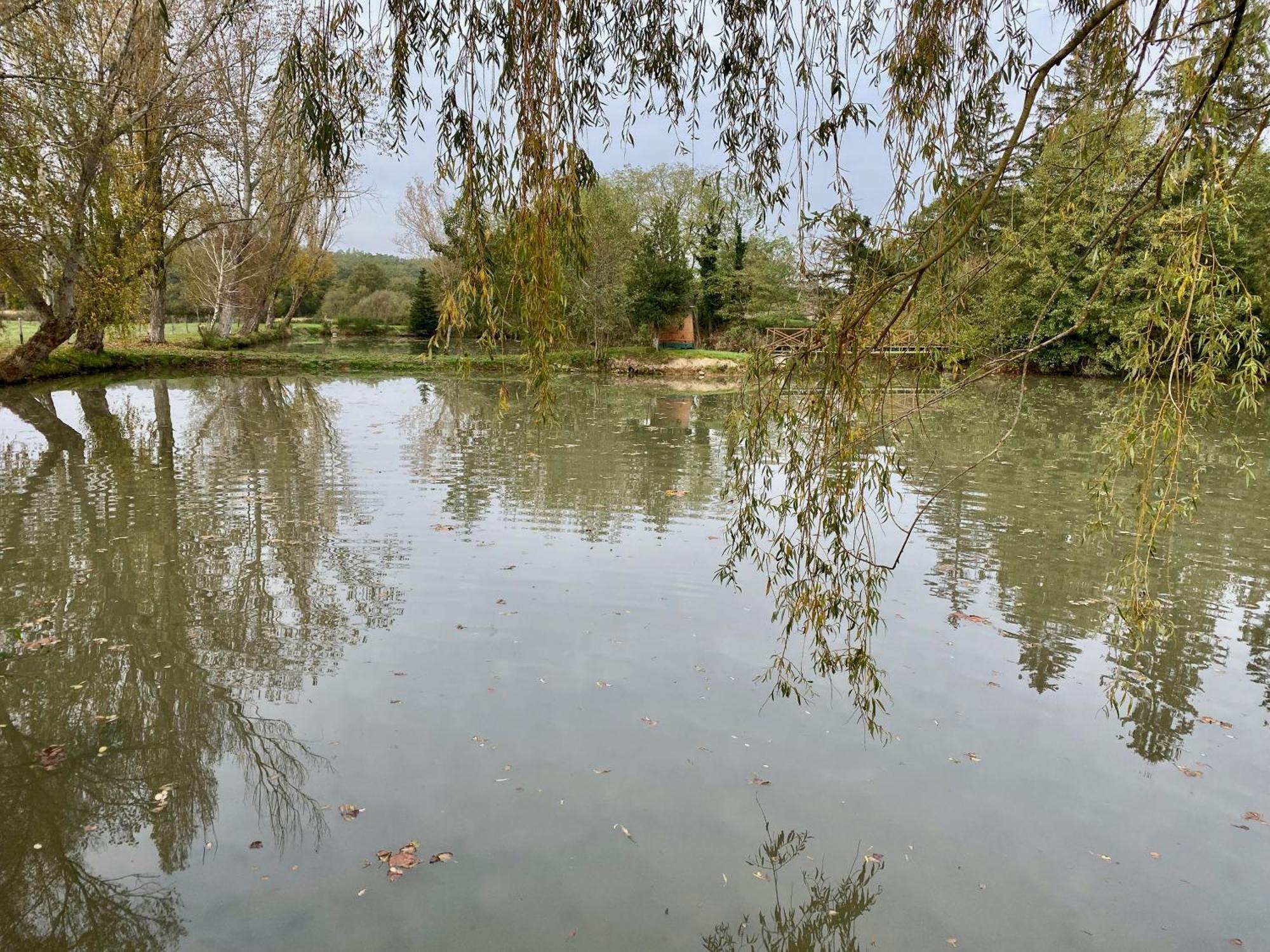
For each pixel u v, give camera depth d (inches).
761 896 124.1
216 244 1450.5
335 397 855.7
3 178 572.7
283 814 144.0
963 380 122.4
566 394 996.6
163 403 749.3
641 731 171.8
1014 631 226.5
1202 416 101.9
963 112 138.6
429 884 126.7
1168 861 133.5
